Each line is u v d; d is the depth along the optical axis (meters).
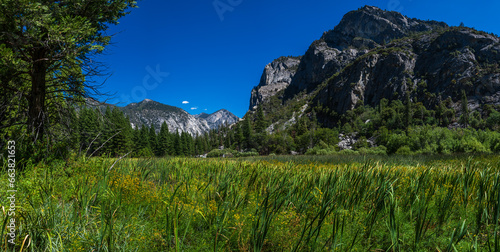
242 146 100.88
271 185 4.44
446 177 4.87
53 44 5.87
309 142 86.69
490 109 90.44
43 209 3.08
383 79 135.50
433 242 2.90
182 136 98.75
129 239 2.62
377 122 102.56
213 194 4.17
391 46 157.50
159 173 6.16
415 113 101.12
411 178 4.82
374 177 4.59
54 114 7.03
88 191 3.91
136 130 72.62
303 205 3.67
